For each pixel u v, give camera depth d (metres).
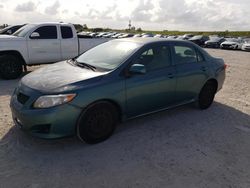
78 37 10.12
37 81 3.88
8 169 3.27
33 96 3.60
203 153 3.88
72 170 3.30
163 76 4.61
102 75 3.92
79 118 3.69
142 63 4.38
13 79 8.49
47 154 3.65
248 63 15.22
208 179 3.26
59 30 9.42
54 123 3.50
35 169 3.29
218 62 5.92
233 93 7.43
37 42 8.88
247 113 5.73
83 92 3.63
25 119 3.58
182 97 5.14
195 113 5.53
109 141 4.08
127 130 4.51
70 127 3.63
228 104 6.32
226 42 31.56
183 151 3.90
